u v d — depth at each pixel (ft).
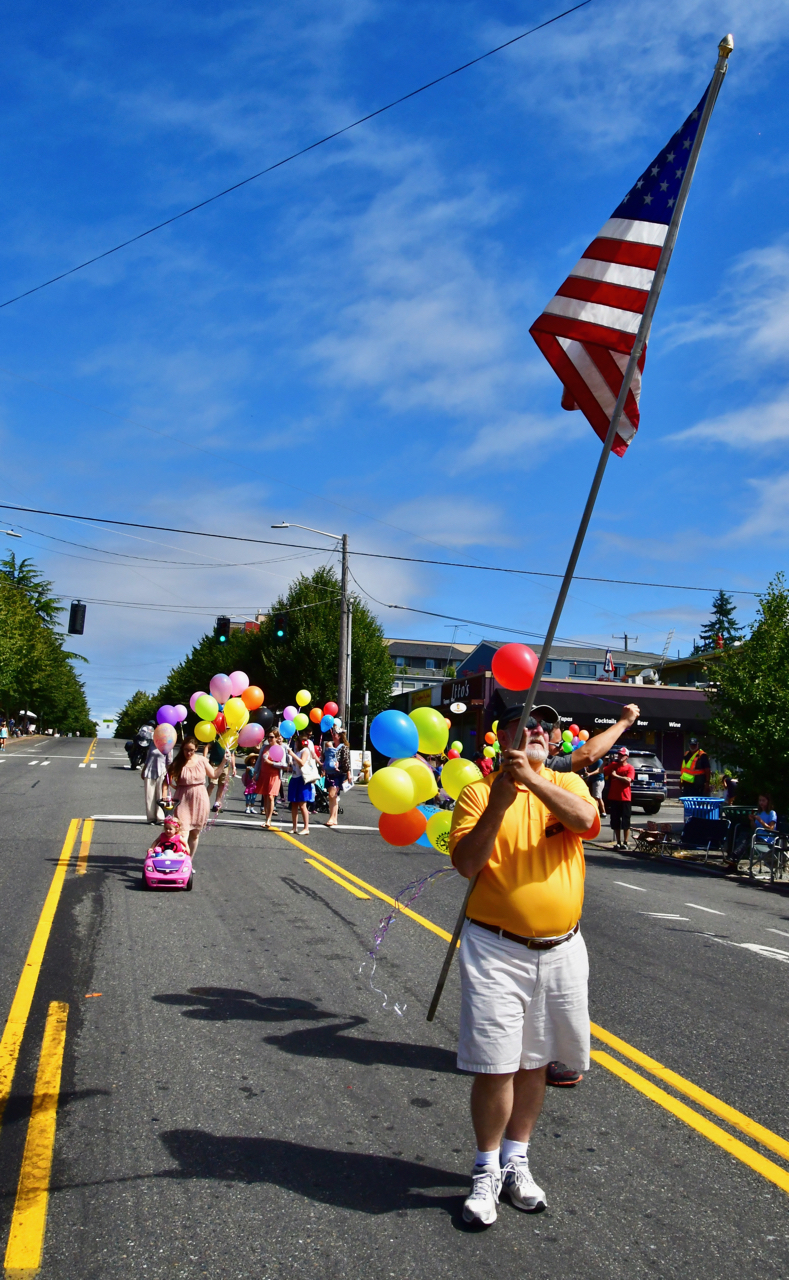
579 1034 10.79
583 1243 10.43
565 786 11.18
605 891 37.63
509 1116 10.81
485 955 10.57
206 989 19.47
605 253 15.16
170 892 29.89
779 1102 14.96
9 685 189.57
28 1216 10.52
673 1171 12.35
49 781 76.54
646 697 116.06
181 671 223.92
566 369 15.15
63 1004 18.04
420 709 17.47
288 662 138.62
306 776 49.57
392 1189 11.45
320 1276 9.55
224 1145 12.46
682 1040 17.97
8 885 29.50
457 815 11.27
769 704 46.42
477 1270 9.77
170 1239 10.14
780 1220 11.16
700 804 55.36
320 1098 14.17
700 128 13.78
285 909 28.14
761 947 27.71
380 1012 18.57
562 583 11.98
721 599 280.10
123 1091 14.16
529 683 14.21
